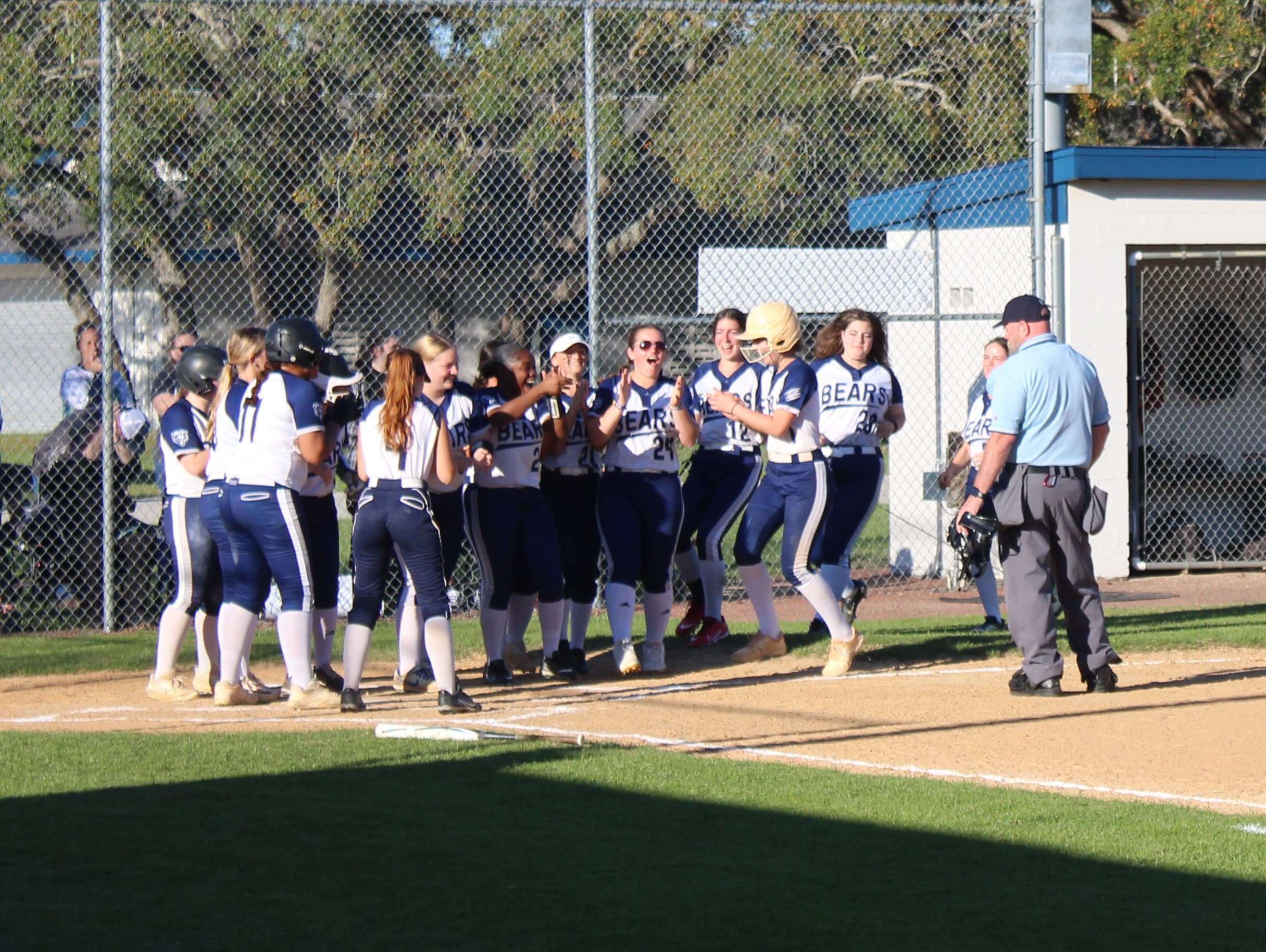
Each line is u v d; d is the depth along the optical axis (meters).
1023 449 29.58
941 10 43.06
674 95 51.53
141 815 18.80
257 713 28.39
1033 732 26.02
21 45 46.91
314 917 14.93
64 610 40.25
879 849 17.72
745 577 34.44
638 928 14.73
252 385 27.95
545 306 53.66
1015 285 49.19
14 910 15.02
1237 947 14.30
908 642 36.78
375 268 54.69
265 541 28.05
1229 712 27.91
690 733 25.97
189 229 49.97
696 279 54.44
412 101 52.00
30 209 48.44
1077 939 14.52
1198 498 52.44
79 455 40.06
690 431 31.69
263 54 49.28
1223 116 79.94
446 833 18.12
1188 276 53.47
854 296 51.25
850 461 34.50
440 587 27.95
